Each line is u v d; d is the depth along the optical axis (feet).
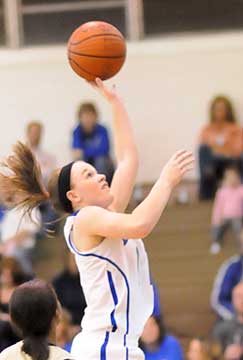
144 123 69.82
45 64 70.03
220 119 64.69
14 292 20.33
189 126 69.67
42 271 58.03
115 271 21.67
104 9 71.20
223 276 51.96
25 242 56.75
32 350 19.97
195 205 63.31
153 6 71.15
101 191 22.06
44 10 71.46
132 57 69.77
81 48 23.89
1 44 71.51
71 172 22.13
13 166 22.35
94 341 21.75
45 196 22.45
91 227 21.27
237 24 70.64
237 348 43.27
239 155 64.23
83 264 21.81
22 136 70.18
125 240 21.90
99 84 24.11
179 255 59.67
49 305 20.17
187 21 71.00
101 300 21.74
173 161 21.08
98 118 67.10
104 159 62.18
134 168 23.97
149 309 22.17
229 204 59.82
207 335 52.54
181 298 57.21
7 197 22.66
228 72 69.67
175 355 41.65
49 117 70.03
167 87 69.77
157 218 20.76
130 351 21.70
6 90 70.28
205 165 64.34
